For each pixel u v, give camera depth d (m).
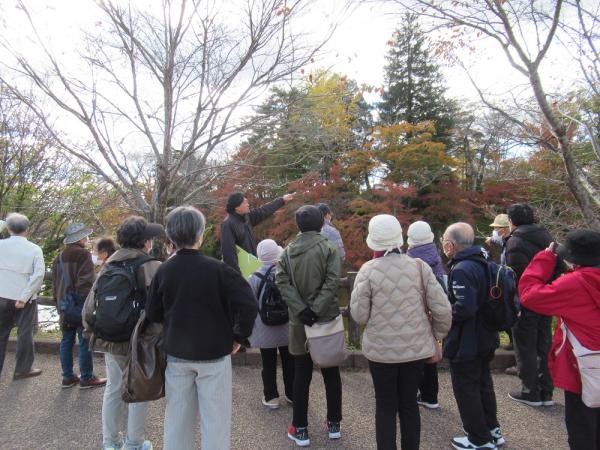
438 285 2.35
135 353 2.10
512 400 3.32
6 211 6.94
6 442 2.80
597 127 5.53
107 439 2.50
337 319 2.67
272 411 3.21
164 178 4.66
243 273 3.58
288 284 2.67
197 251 2.11
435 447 2.67
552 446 2.68
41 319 6.17
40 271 3.73
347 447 2.70
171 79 4.70
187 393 2.04
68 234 3.63
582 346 2.01
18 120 6.72
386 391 2.31
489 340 2.51
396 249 2.39
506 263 3.27
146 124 4.71
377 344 2.28
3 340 3.68
